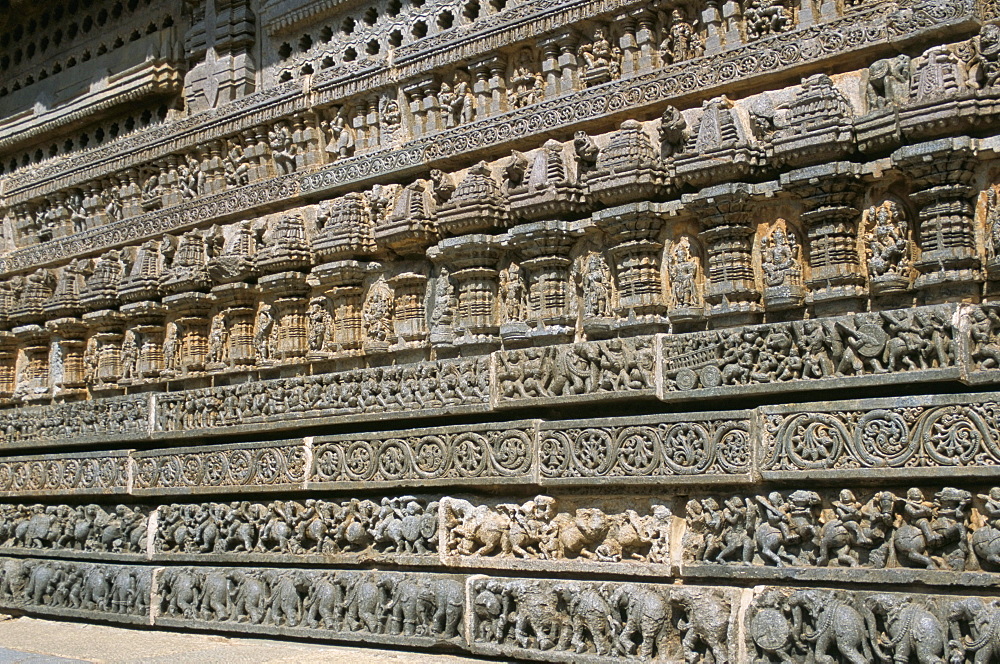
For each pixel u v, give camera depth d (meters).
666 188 6.88
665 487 6.63
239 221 9.51
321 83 8.87
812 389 6.08
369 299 8.40
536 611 6.82
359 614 7.67
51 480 10.30
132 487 9.58
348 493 8.17
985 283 5.83
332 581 7.91
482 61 7.96
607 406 7.05
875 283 6.06
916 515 5.68
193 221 9.73
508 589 6.97
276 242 8.75
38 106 11.48
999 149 5.75
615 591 6.53
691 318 6.69
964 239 5.82
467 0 8.22
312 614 7.95
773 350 6.24
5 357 11.39
